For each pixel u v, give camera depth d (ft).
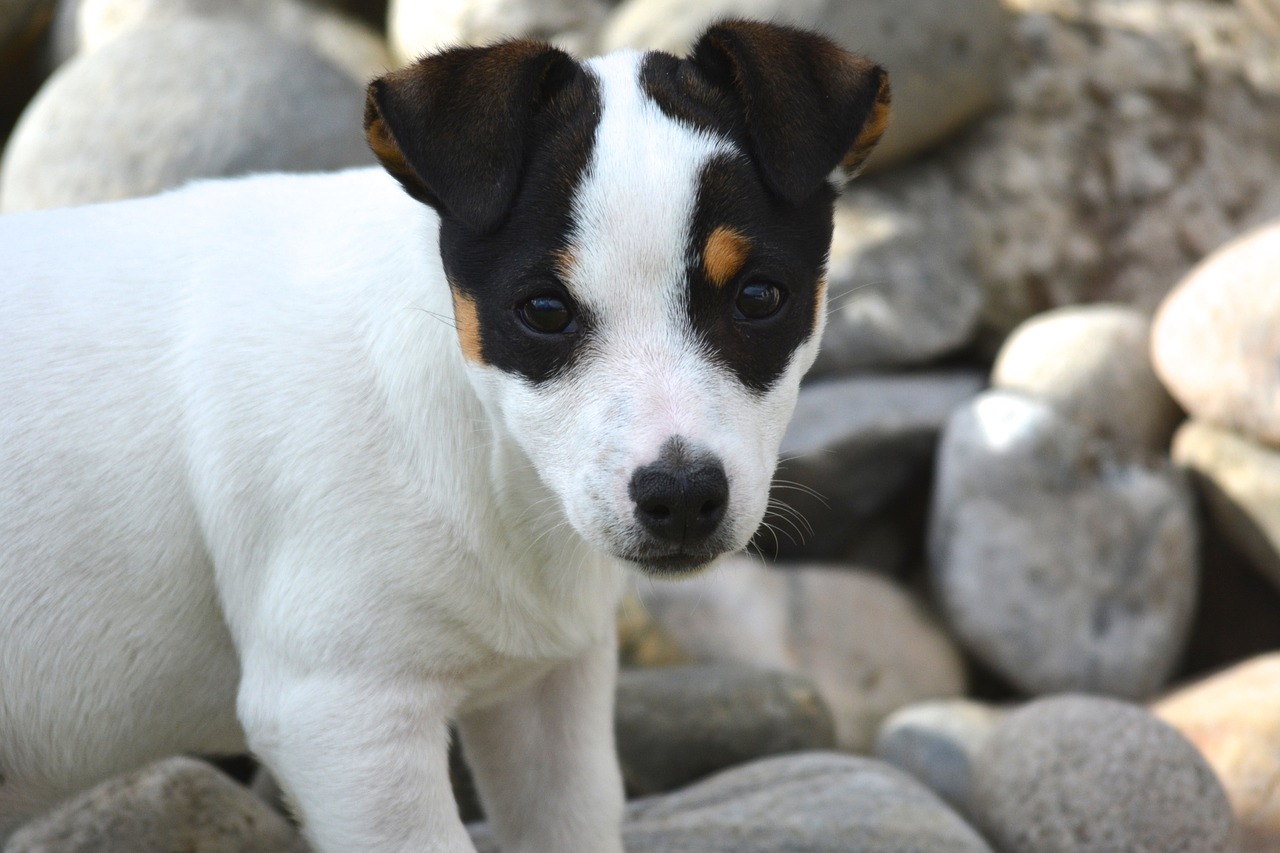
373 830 12.73
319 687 12.78
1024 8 31.24
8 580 13.25
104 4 31.32
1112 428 25.81
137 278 13.70
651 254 11.60
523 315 11.93
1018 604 24.77
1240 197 29.71
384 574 12.75
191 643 13.82
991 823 18.21
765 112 11.87
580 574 13.48
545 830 14.79
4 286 13.64
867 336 27.61
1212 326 25.09
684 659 22.17
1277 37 30.91
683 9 28.32
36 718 13.71
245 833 15.92
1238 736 20.53
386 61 30.50
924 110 28.53
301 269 13.50
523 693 14.73
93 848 15.29
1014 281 29.04
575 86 12.33
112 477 13.29
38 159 26.00
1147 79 30.35
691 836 16.66
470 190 11.57
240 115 25.75
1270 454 24.57
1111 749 17.84
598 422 11.68
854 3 27.68
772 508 26.37
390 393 12.85
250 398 13.06
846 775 18.17
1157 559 24.77
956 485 25.40
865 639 24.66
